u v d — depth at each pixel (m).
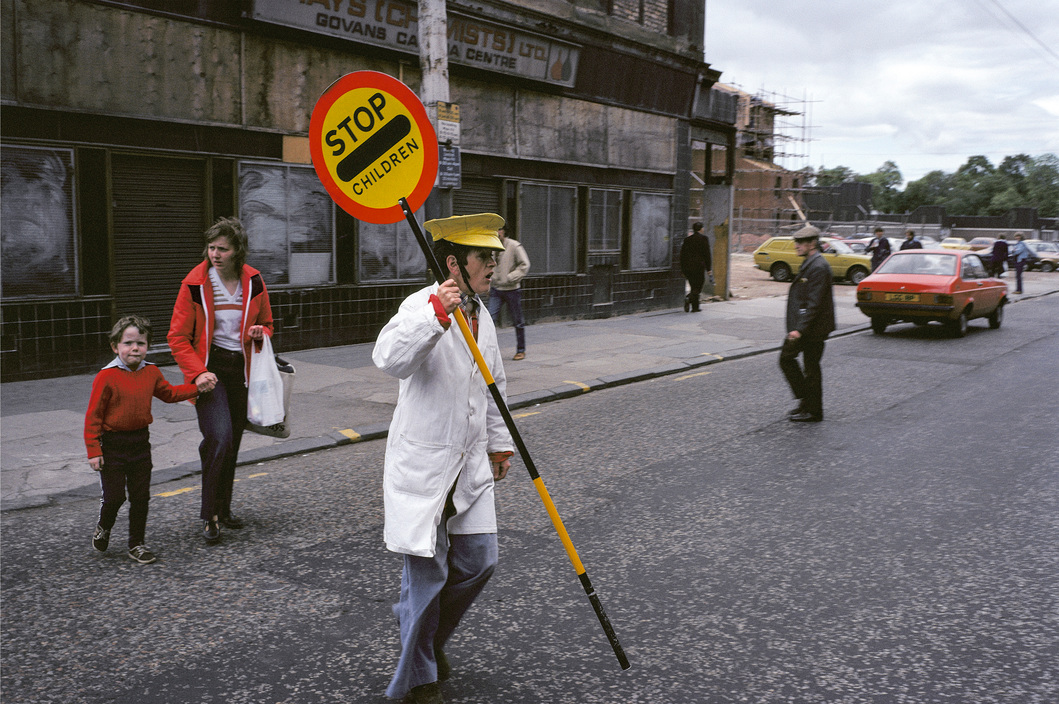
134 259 9.95
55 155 9.13
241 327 4.84
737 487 5.91
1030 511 5.36
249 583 4.25
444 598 3.14
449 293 2.81
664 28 18.05
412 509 2.93
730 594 4.10
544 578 4.31
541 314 15.71
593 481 6.07
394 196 3.13
